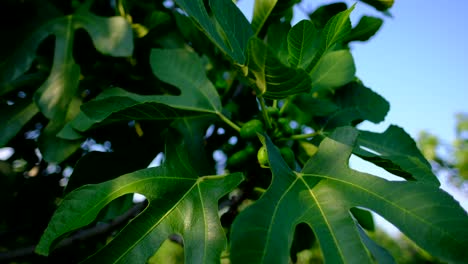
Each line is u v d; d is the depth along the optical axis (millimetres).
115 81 687
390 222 422
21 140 743
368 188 446
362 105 689
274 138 592
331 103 662
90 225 655
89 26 622
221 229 445
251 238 382
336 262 399
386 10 667
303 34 451
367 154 499
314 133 653
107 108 517
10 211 702
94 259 421
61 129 573
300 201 441
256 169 600
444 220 406
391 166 491
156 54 626
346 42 669
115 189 461
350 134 483
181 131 605
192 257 437
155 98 589
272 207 417
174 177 486
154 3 712
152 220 454
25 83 653
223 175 490
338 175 461
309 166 477
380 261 409
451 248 394
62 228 429
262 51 416
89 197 448
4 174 687
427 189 427
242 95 722
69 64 609
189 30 702
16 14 634
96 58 688
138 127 616
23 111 607
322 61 682
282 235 397
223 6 556
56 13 653
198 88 618
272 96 486
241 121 705
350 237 413
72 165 773
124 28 604
